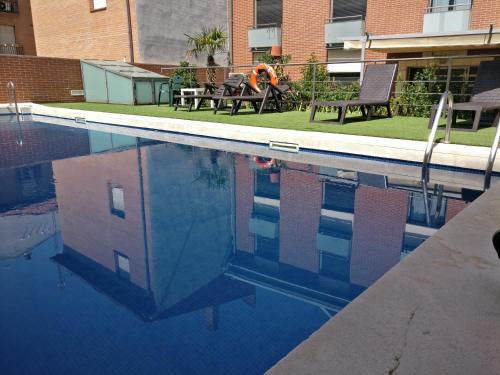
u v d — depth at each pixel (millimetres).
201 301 1816
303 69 10453
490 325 1145
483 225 1961
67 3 16562
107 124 8492
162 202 3391
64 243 2520
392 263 2164
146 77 12195
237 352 1450
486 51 10070
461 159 4117
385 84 7273
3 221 2957
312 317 1670
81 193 3682
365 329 1131
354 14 13539
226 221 2922
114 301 1820
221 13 18297
